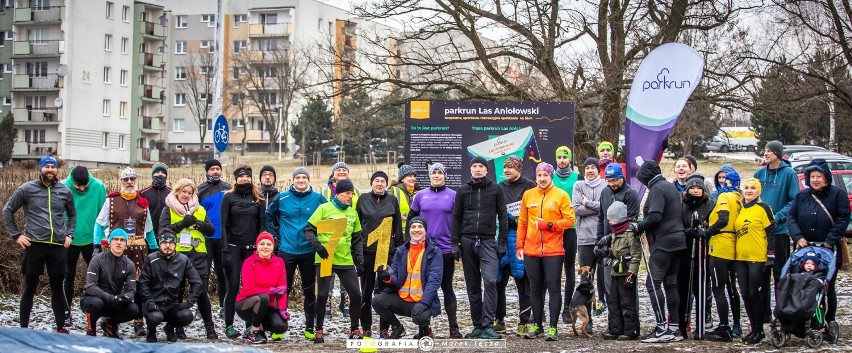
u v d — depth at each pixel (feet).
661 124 51.83
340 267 39.81
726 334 38.96
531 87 82.33
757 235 37.83
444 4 82.23
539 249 39.86
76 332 41.65
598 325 44.80
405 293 39.11
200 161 260.21
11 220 39.93
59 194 40.52
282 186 73.36
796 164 100.99
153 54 264.93
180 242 41.68
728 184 38.83
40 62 244.22
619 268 39.52
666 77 51.78
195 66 293.43
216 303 51.85
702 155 199.21
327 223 39.42
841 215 37.86
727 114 85.15
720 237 38.42
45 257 40.16
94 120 248.52
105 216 42.86
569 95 80.53
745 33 81.97
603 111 81.51
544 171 39.88
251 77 270.05
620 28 80.38
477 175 40.04
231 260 42.24
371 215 40.65
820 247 37.60
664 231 38.60
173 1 297.53
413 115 58.95
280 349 37.50
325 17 302.86
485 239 40.06
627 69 79.61
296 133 242.17
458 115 58.65
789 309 35.96
